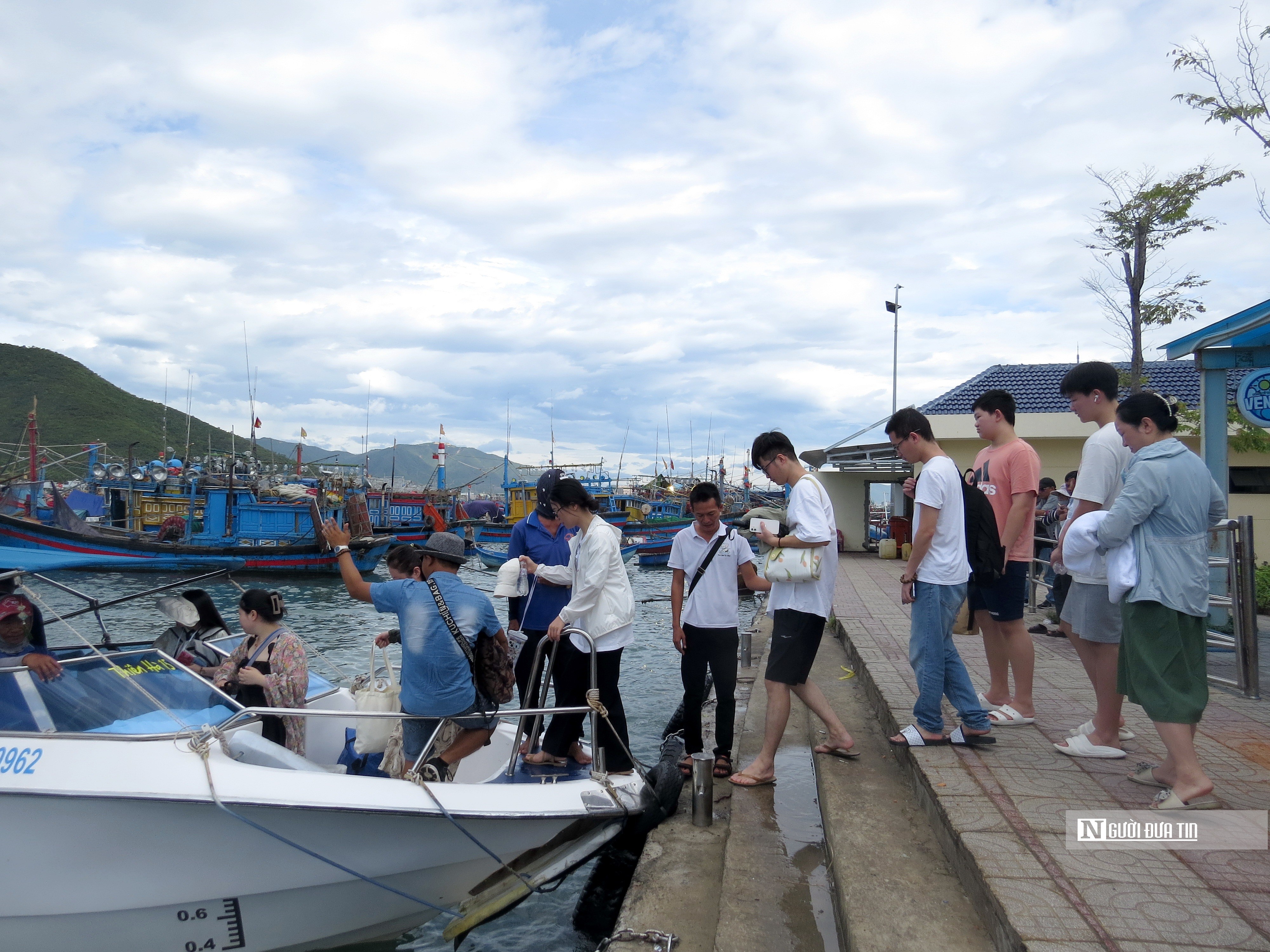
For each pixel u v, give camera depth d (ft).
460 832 14.88
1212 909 9.03
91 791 12.57
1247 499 46.93
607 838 16.62
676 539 19.21
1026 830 11.29
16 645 15.14
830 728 17.60
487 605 15.84
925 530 14.88
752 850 14.87
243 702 16.78
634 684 36.78
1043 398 60.23
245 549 88.28
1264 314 25.90
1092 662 14.42
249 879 13.78
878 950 9.82
